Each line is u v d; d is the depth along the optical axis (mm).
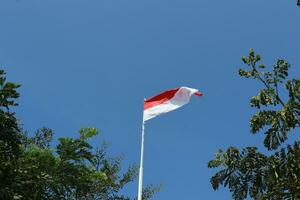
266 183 16375
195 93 20906
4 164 16172
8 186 16094
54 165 17438
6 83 16828
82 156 18094
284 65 16625
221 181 16844
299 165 15805
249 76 16812
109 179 27188
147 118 20547
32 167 16797
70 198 19312
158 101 20875
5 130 16656
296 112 16031
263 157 16688
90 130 18281
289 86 16156
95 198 26969
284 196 15859
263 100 16406
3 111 16781
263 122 16125
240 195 16625
